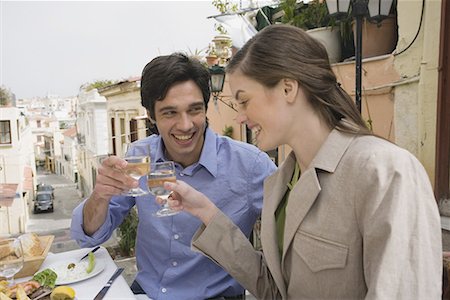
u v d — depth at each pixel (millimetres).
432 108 1949
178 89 1421
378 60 2279
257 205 1608
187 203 1281
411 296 678
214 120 5242
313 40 928
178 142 1515
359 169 801
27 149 17234
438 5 1883
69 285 1423
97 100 12711
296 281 971
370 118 2379
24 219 13383
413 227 703
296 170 1099
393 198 718
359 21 2070
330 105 922
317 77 898
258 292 1292
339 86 981
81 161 17703
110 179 1345
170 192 1312
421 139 2018
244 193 1599
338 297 874
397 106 2170
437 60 1907
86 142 15625
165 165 1324
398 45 2131
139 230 1653
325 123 934
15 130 13086
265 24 3637
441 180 1914
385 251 695
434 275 696
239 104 973
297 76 882
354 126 912
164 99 1436
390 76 2203
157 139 1783
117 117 10297
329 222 859
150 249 1610
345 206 829
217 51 4453
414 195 723
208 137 1625
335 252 847
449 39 1855
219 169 1601
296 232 941
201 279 1551
